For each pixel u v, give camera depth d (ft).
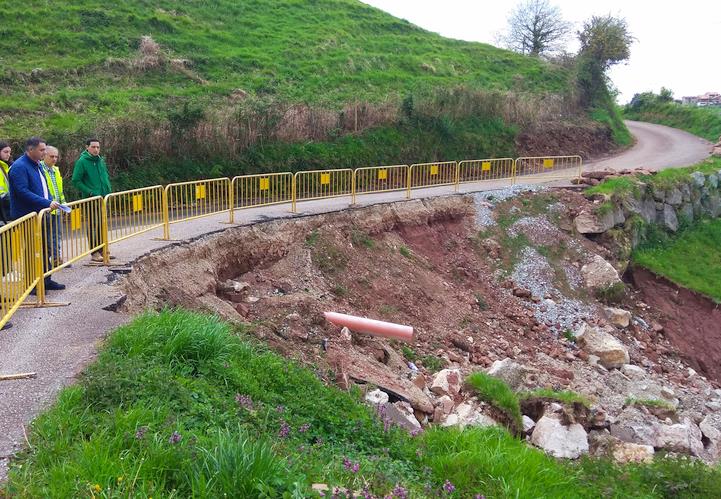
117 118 62.95
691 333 60.29
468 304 51.34
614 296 59.47
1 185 29.66
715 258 74.13
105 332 22.39
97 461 12.98
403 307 46.44
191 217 46.01
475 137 96.37
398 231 57.77
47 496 11.91
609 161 104.32
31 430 14.94
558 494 19.48
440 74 120.88
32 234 25.20
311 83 97.40
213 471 13.24
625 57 131.85
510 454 20.68
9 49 82.38
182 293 34.04
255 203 57.67
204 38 104.42
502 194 69.41
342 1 149.18
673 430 33.24
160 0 113.91
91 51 87.10
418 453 20.33
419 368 36.88
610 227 67.26
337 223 52.03
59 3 97.81
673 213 77.82
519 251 61.82
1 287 22.15
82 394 16.22
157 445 13.76
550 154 104.68
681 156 106.73
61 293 27.45
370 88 101.24
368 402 25.77
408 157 85.56
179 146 65.00
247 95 82.84
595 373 44.68
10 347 20.79
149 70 85.20
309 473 15.23
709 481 23.22
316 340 32.50
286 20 127.95
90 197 33.73
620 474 23.90
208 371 19.92
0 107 63.36
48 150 29.78
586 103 130.21
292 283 42.78
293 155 73.15
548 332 50.93
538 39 163.73
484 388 31.17
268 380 21.62
